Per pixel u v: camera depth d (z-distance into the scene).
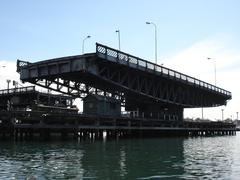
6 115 45.28
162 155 33.28
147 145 45.41
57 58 55.91
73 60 54.56
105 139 55.50
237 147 45.59
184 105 77.38
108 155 32.09
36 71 59.03
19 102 75.62
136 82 64.25
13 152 33.50
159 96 70.69
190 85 74.44
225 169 24.81
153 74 62.69
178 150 39.31
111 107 60.22
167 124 70.81
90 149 37.50
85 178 20.62
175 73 68.69
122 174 22.06
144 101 71.56
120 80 61.22
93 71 54.41
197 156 33.16
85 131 52.09
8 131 47.91
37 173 22.17
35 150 35.59
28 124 45.16
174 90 74.56
